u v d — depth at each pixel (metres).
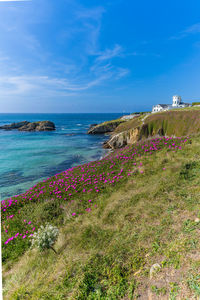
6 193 17.69
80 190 9.73
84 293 3.07
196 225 3.91
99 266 3.65
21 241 6.21
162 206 5.39
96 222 5.75
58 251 4.81
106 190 8.81
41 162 29.19
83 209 7.54
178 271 2.94
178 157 9.33
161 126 42.31
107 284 3.20
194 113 38.53
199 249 3.21
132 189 7.77
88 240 4.80
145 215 5.23
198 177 6.55
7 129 98.62
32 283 3.76
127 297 2.86
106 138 60.59
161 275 3.00
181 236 3.76
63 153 36.25
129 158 12.06
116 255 3.85
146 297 2.74
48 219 7.36
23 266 4.68
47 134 73.88
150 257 3.54
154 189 6.64
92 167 13.13
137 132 42.81
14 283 3.96
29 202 9.42
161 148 11.84
